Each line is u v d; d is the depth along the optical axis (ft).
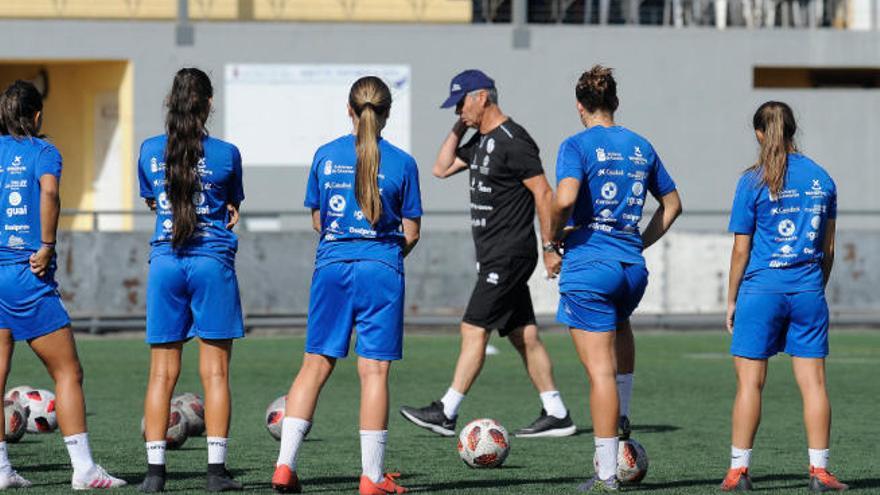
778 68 274.77
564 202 72.49
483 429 83.92
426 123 250.16
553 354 166.50
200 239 71.87
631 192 74.28
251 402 121.08
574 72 253.65
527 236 97.60
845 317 208.95
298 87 246.88
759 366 74.79
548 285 200.34
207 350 72.90
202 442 94.22
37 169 72.38
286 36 246.27
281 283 193.36
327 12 254.06
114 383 134.00
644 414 114.21
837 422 109.19
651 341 185.78
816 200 73.72
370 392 71.20
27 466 82.74
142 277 190.19
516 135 96.22
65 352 73.41
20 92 73.20
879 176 261.24
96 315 188.44
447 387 133.39
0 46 241.35
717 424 107.65
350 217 70.85
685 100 256.73
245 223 244.83
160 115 244.83
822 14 266.16
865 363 157.58
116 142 250.78
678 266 202.39
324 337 71.26
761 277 73.97
